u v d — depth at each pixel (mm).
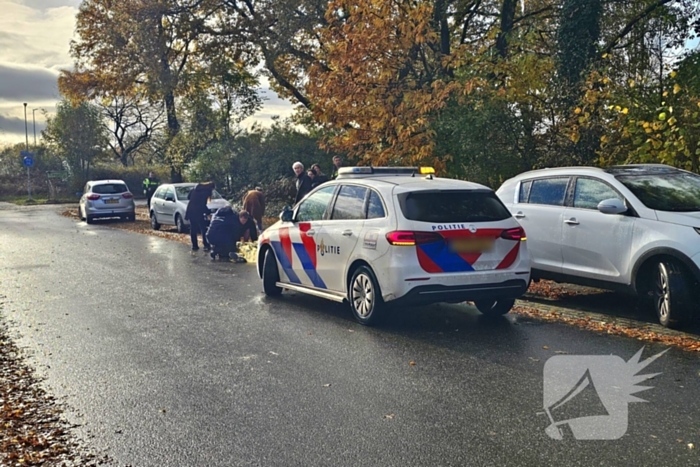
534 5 22172
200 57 28297
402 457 4352
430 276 7578
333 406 5367
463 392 5613
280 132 28453
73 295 10805
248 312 9258
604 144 13148
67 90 32094
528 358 6602
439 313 8930
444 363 6500
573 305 9227
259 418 5156
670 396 5363
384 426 4902
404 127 15031
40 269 13844
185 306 9766
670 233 7641
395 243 7660
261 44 25719
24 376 6453
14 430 5062
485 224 7898
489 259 7840
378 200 8180
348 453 4441
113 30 28547
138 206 42156
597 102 13523
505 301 8516
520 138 14500
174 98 33000
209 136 29812
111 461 4457
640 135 12062
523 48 18641
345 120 15992
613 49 16688
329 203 9148
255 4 26469
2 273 13328
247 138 28625
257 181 28016
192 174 28672
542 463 4199
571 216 8930
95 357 7078
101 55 29750
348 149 16578
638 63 15336
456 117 14594
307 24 24469
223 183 28828
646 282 8078
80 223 27641
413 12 15273
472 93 14734
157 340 7746
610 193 8594
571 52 15453
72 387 6074
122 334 8086
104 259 15461
